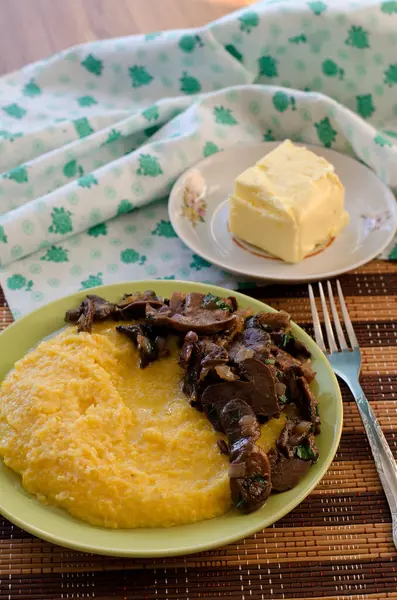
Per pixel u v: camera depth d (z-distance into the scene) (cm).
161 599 87
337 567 89
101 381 94
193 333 95
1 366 98
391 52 125
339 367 102
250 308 101
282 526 91
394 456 96
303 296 110
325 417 94
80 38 147
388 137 127
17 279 112
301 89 132
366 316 108
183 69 133
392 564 89
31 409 92
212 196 121
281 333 98
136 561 89
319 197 111
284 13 126
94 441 91
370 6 124
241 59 131
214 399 92
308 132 127
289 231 110
